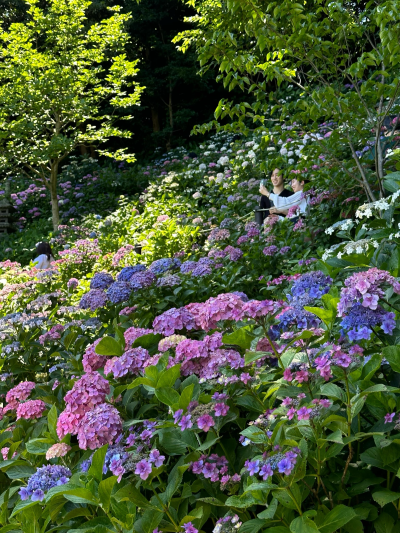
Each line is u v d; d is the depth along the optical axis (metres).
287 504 1.68
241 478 1.97
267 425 1.85
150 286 3.98
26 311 5.03
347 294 1.85
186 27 23.11
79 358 3.48
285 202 7.18
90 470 1.89
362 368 1.84
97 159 21.20
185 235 7.79
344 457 1.99
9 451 2.56
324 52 4.86
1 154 13.12
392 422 1.81
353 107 4.66
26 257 12.47
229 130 4.99
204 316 2.48
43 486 2.03
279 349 2.21
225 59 4.76
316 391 1.98
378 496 1.72
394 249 2.65
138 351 2.50
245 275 5.33
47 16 13.38
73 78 13.56
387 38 3.92
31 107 13.23
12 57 13.82
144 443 2.05
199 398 2.14
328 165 5.62
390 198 3.03
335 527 1.65
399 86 4.39
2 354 3.87
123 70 13.97
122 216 11.87
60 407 2.92
